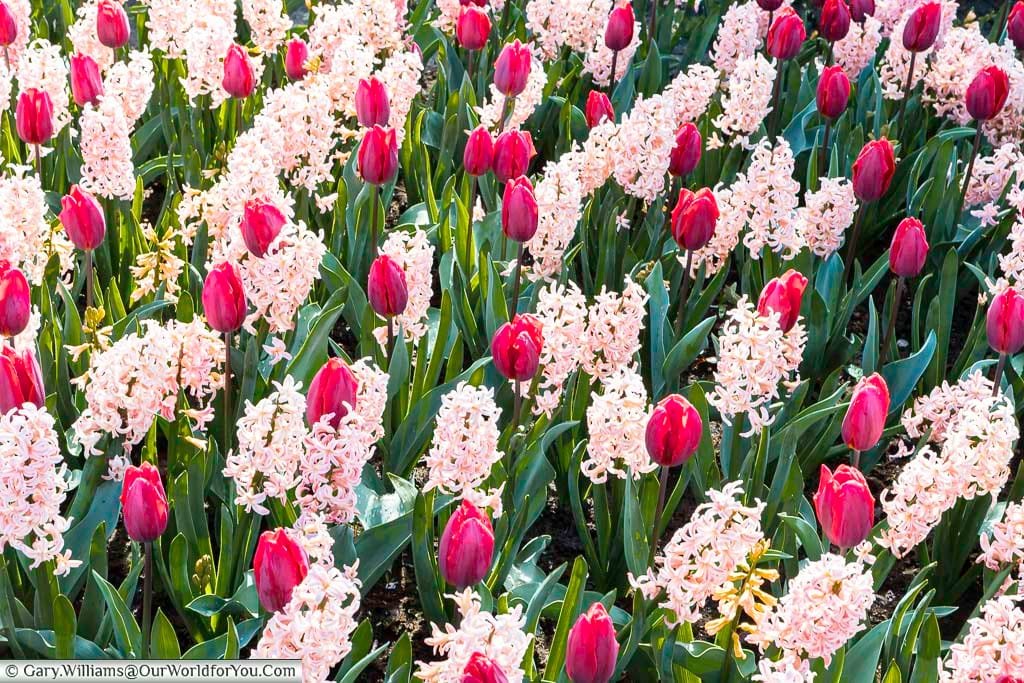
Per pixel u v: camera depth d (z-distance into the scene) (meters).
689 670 3.44
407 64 5.61
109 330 4.29
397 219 6.48
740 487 4.11
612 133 5.09
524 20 8.15
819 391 5.38
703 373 5.61
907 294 6.31
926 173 6.69
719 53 6.57
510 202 4.29
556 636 3.38
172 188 5.87
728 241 4.98
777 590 3.79
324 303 5.30
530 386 4.31
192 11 6.11
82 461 4.33
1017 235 4.87
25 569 3.70
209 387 4.26
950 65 6.45
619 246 5.58
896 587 4.46
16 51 6.25
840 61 6.98
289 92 5.04
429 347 5.14
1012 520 3.59
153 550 4.01
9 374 3.12
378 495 4.24
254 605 3.59
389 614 4.14
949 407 4.36
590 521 4.62
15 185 4.29
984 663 3.03
